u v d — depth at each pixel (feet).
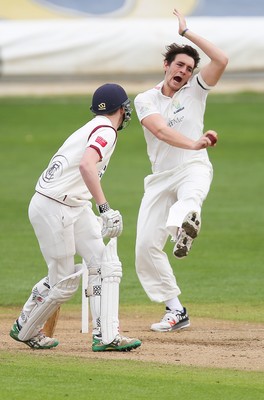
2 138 310.65
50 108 360.69
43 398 72.79
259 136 314.55
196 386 76.79
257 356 90.33
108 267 88.58
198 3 437.99
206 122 339.36
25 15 416.67
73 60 387.55
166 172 109.09
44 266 152.66
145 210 110.83
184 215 103.19
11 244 169.17
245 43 394.32
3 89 389.39
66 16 419.54
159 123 101.91
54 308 90.43
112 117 88.58
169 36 387.55
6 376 79.41
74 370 81.82
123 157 278.26
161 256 111.34
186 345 97.76
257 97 382.22
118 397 73.36
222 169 258.37
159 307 128.57
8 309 125.90
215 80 106.73
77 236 89.25
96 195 84.12
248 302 129.90
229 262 155.84
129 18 422.00
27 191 224.33
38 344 93.04
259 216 194.49
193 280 143.84
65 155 86.89
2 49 383.45
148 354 90.63
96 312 90.48
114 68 388.57
